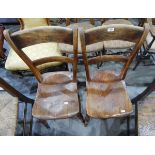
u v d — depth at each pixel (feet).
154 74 7.34
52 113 4.75
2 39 7.17
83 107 6.55
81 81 7.20
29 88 7.26
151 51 6.40
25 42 4.34
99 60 4.93
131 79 7.24
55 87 5.22
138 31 4.13
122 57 4.81
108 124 6.14
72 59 4.78
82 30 4.06
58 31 4.15
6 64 6.15
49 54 6.16
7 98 5.15
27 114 6.43
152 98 6.41
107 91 5.01
